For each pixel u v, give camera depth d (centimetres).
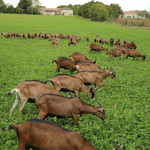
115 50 1572
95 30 4188
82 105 587
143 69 1305
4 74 1033
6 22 5300
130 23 7006
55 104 562
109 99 786
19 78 1008
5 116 622
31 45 2198
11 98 757
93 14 7544
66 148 395
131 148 488
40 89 648
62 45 2284
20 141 425
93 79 897
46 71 1159
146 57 1756
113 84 987
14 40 2538
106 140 519
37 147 414
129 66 1387
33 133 411
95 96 835
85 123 598
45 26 4744
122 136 543
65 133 405
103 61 1503
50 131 408
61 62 1102
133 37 3272
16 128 427
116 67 1320
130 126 591
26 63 1348
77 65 1032
